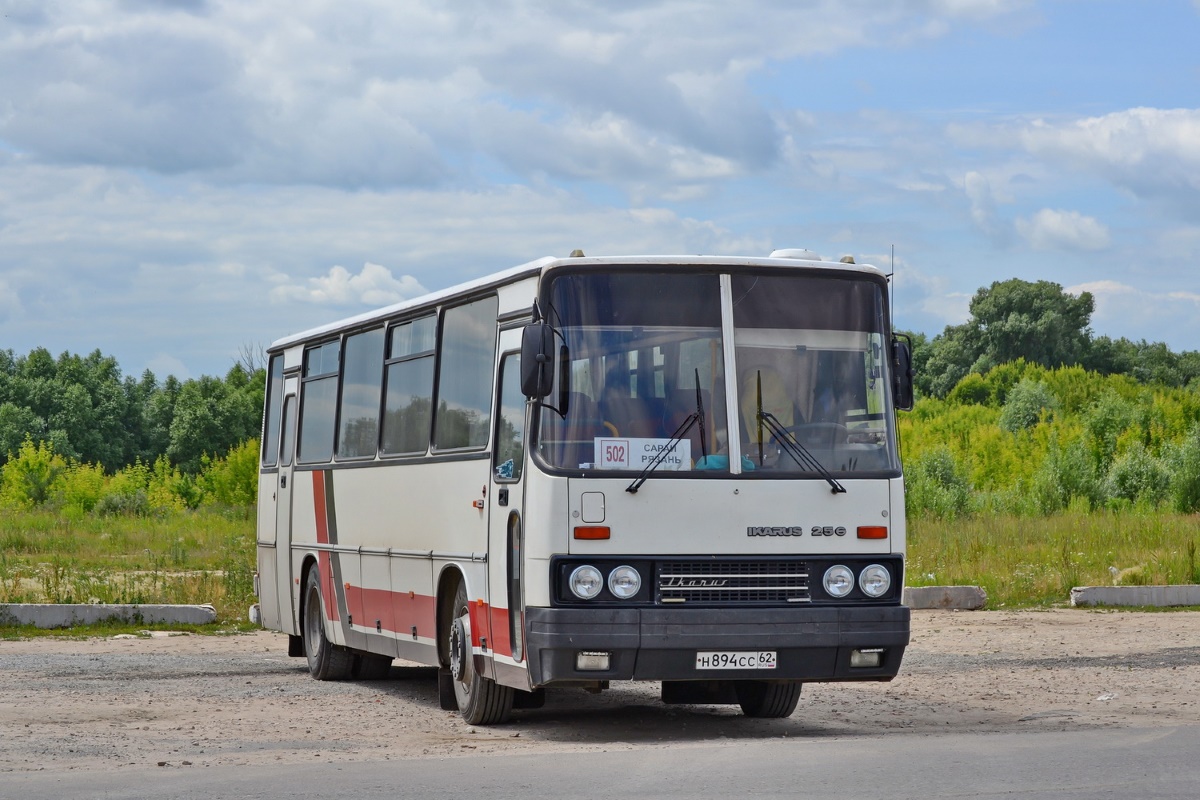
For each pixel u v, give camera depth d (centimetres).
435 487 1547
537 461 1263
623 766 1091
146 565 3859
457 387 1520
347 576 1839
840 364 1323
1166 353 14375
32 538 4753
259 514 2270
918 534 4212
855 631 1273
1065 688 1741
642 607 1242
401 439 1680
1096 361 13888
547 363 1232
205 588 2975
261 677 1980
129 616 2636
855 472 1301
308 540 2006
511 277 1382
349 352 1891
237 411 12762
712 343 1299
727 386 1291
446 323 1569
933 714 1516
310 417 2041
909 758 1092
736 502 1269
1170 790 930
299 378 2094
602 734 1371
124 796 989
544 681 1241
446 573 1526
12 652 2244
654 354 1291
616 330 1289
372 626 1755
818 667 1270
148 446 15638
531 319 1318
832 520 1288
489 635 1385
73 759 1210
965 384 11450
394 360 1717
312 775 1077
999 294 13962
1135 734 1246
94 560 4072
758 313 1312
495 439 1386
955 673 1922
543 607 1245
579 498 1247
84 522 5859
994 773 1009
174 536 5059
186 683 1889
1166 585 2992
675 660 1239
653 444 1269
